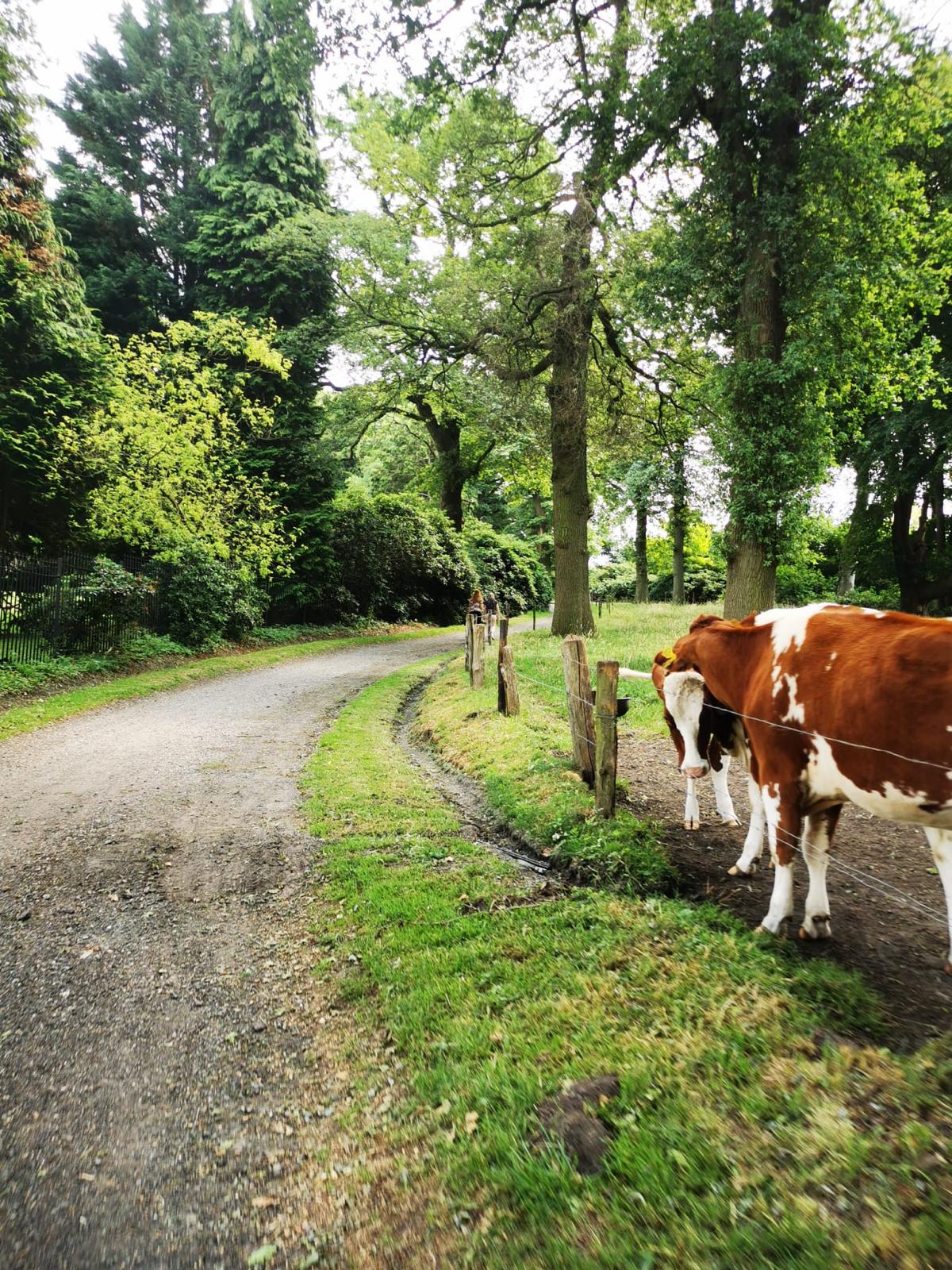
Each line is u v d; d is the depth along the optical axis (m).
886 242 12.56
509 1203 2.31
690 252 13.27
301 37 12.58
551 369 21.44
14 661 12.99
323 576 26.02
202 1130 3.00
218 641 19.27
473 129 17.17
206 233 25.31
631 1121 2.49
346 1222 2.45
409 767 8.84
